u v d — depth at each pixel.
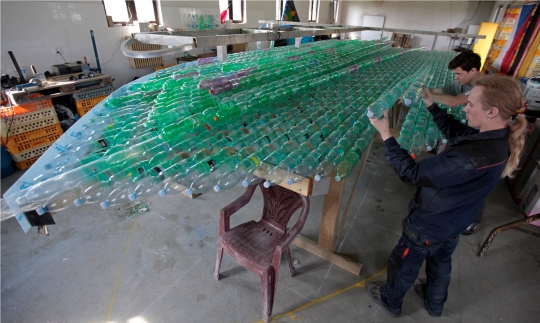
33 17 3.20
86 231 2.10
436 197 1.10
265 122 1.50
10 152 2.88
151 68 4.60
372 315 1.57
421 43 9.72
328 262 1.89
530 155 2.60
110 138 1.27
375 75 2.62
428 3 9.13
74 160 1.17
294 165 1.14
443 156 0.98
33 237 2.03
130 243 2.00
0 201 0.84
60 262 1.83
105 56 4.00
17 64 2.97
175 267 1.82
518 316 1.59
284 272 1.81
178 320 1.51
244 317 1.53
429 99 1.49
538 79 3.33
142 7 4.37
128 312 1.54
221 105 1.47
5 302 1.58
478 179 1.00
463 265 1.91
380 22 10.10
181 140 1.26
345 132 1.47
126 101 1.68
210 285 1.70
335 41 4.68
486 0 8.36
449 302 1.66
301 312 1.57
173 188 1.09
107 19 3.89
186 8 4.85
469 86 2.04
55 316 1.52
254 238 1.61
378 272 1.84
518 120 0.99
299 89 1.99
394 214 2.41
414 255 1.29
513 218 2.41
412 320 1.55
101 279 1.72
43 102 2.96
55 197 0.91
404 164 1.00
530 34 4.16
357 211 2.42
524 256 2.00
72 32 3.57
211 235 2.09
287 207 1.65
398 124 3.89
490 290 1.74
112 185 0.98
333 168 1.21
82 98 3.28
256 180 1.37
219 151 1.18
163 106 1.46
